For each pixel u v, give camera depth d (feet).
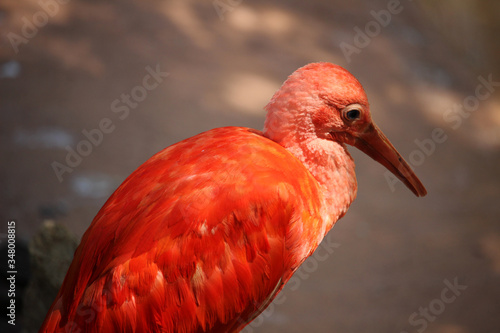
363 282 38.29
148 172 16.76
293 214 16.78
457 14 83.15
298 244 17.25
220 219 15.66
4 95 47.65
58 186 39.78
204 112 52.65
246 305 16.40
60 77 51.85
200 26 67.15
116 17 63.00
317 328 32.78
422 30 80.79
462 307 36.52
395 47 74.43
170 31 64.18
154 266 15.06
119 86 53.01
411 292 37.60
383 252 41.70
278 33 69.77
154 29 63.52
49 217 36.63
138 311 14.90
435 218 47.24
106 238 15.69
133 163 43.83
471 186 53.01
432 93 67.92
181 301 15.28
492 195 51.80
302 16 75.05
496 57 77.10
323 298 35.94
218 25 68.33
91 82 52.13
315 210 17.48
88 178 41.11
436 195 50.85
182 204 15.57
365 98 18.10
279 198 16.39
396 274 39.37
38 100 48.34
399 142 57.21
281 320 33.32
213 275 15.57
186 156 16.87
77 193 39.45
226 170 16.25
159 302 15.03
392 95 64.49
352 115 17.97
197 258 15.38
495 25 82.43
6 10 58.23
